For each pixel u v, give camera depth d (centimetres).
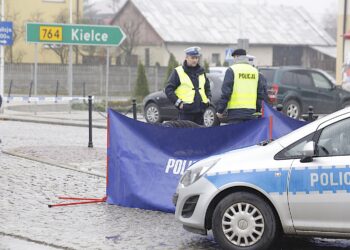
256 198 1453
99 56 12081
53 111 5931
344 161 1404
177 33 12675
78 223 1739
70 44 5438
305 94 4784
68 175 2427
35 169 2544
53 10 11388
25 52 11300
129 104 6538
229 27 13412
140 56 12762
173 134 1861
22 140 3525
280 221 1446
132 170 1917
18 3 11175
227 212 1470
